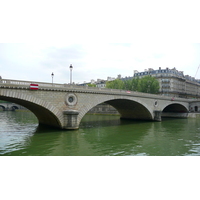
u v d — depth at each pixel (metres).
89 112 91.69
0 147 22.31
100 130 35.72
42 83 28.84
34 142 24.77
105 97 38.53
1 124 43.00
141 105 49.44
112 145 24.25
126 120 56.47
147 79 90.06
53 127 36.66
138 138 28.75
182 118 67.44
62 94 31.47
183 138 29.03
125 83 97.44
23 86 26.58
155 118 53.09
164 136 30.53
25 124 42.97
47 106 29.58
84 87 34.62
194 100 72.44
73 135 29.00
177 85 105.75
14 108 129.62
